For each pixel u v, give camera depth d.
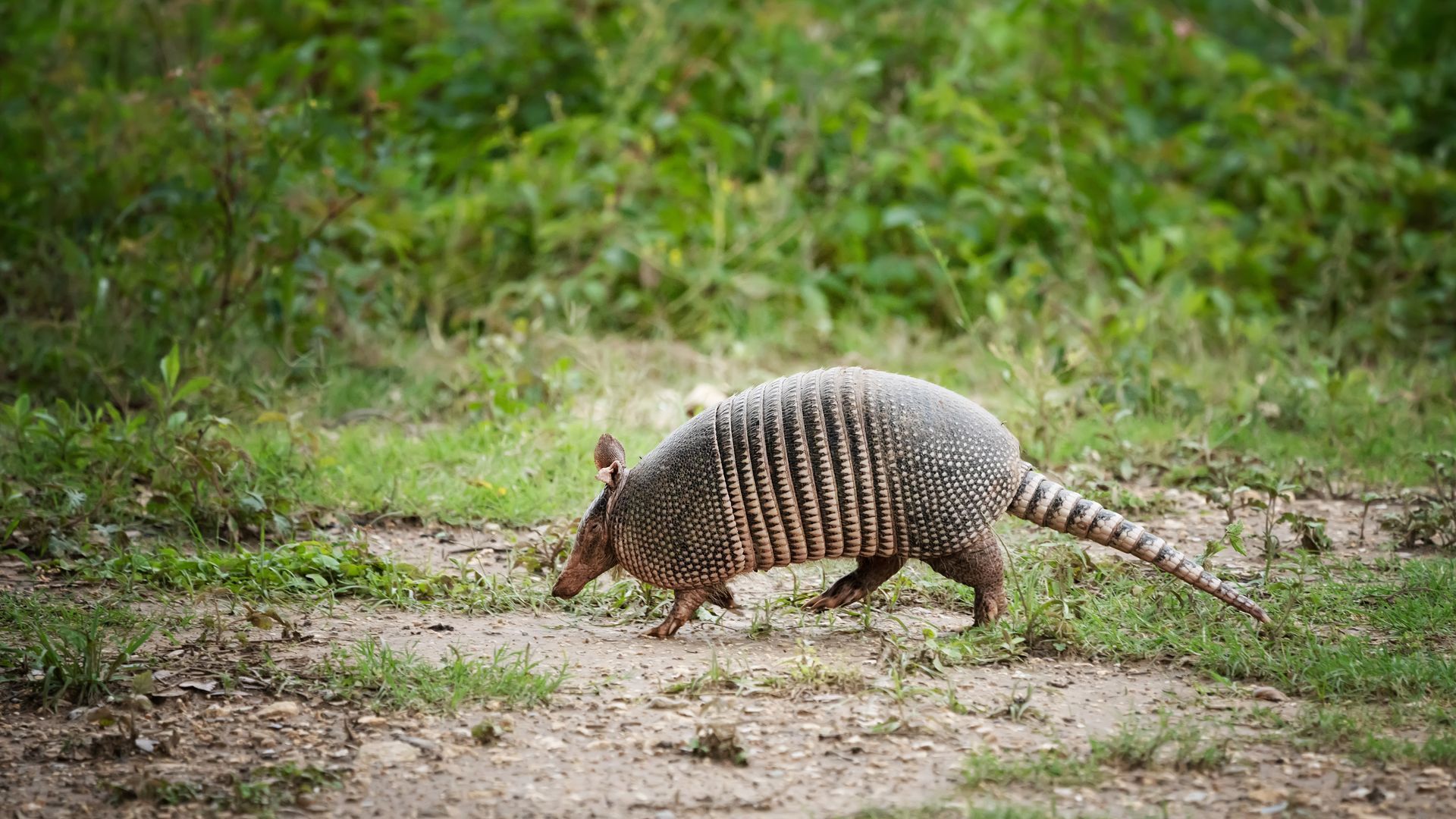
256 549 9.94
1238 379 14.17
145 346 13.54
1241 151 18.58
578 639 8.24
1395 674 7.28
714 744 6.54
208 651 7.88
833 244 17.23
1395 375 14.66
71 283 14.48
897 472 7.64
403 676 7.40
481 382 13.32
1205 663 7.69
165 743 6.59
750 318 16.19
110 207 15.51
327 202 15.11
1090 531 7.86
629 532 8.03
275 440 12.07
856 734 6.77
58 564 9.38
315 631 8.29
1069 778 6.24
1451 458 11.09
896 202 17.78
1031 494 7.92
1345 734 6.68
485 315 15.62
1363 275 17.19
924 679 7.49
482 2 19.64
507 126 17.50
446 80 18.83
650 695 7.28
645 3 18.11
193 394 12.71
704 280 16.19
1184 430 13.01
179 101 14.91
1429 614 8.34
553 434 12.47
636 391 13.70
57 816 5.98
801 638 8.16
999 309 14.72
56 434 11.03
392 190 16.25
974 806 5.93
